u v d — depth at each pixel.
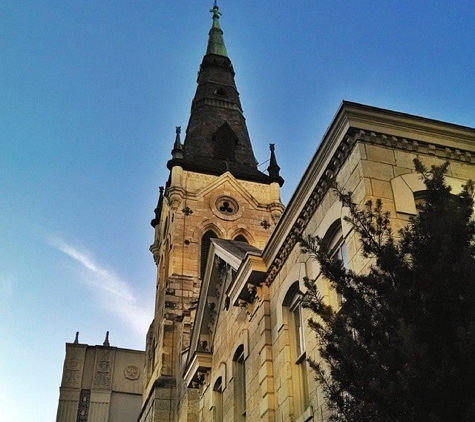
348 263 13.05
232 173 46.03
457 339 7.16
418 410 7.04
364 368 7.91
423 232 8.29
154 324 41.97
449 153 14.50
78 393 53.69
